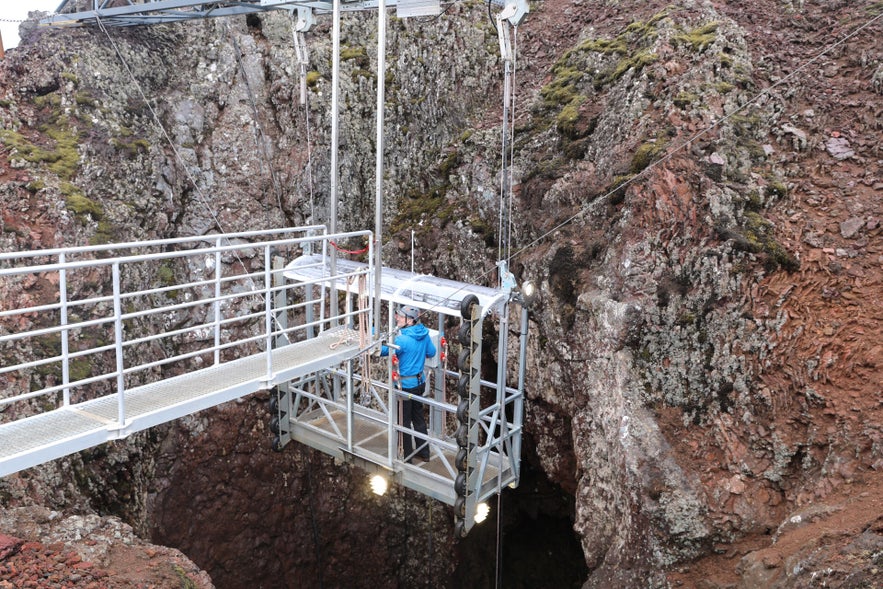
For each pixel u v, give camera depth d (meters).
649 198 9.88
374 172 14.56
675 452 8.51
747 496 8.07
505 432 8.46
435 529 14.31
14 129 11.05
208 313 12.66
